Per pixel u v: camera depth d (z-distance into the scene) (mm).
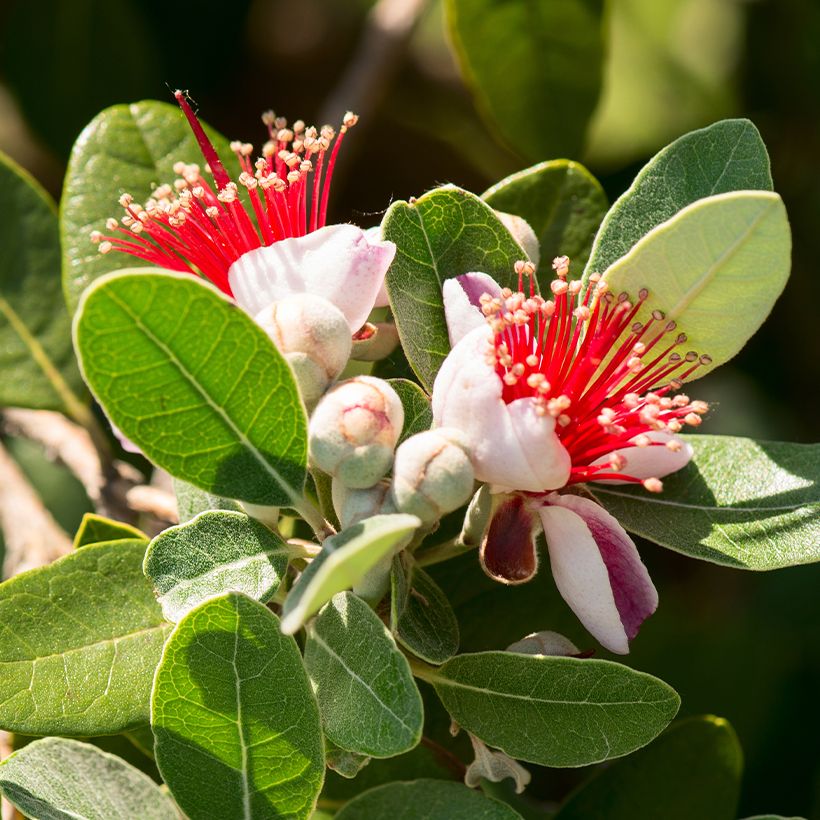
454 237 650
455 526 677
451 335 633
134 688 643
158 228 655
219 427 611
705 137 642
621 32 997
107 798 632
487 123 825
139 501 728
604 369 633
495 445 614
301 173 654
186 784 619
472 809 634
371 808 636
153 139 712
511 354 624
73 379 743
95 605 647
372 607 616
